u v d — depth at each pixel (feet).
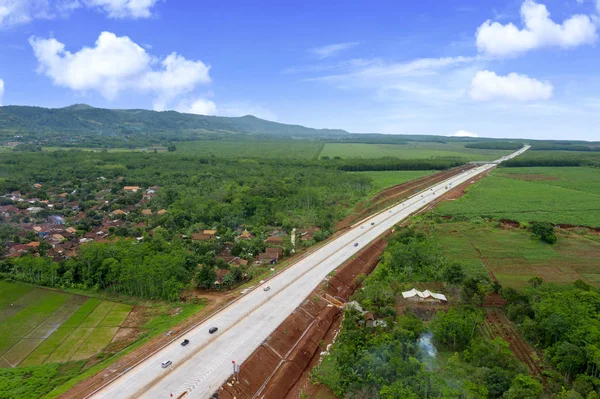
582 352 216.74
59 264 361.71
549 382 207.72
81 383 213.05
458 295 313.73
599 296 279.08
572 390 189.88
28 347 259.39
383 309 285.64
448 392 187.42
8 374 226.38
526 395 188.34
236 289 341.00
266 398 209.97
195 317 286.25
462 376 204.03
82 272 351.46
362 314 277.44
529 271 367.45
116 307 316.60
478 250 421.18
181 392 201.36
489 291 310.86
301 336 269.85
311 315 293.64
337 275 355.97
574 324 238.27
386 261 382.42
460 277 332.39
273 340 252.83
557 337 237.86
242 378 215.72
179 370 219.20
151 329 280.10
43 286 348.59
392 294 310.04
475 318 258.37
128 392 200.13
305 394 217.77
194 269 378.94
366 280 347.15
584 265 380.37
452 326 247.29
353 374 214.90
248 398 207.00
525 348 248.73
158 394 199.41
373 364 215.92
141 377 212.64
